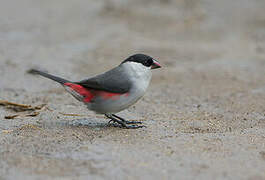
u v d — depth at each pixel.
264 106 12.47
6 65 16.91
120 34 21.67
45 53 18.78
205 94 13.95
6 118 10.88
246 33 21.84
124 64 9.91
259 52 19.28
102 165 7.59
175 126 10.38
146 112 11.91
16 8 26.50
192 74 16.38
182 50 19.50
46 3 27.77
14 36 21.20
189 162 7.72
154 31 22.12
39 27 22.81
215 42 20.77
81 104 12.54
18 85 14.62
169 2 25.39
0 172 7.30
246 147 8.59
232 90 14.36
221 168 7.47
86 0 28.16
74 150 8.34
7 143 8.81
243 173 7.27
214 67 17.27
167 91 14.34
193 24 22.88
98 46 19.98
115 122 10.68
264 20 23.28
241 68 17.12
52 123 10.45
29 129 9.83
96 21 23.78
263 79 15.70
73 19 24.27
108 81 9.64
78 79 15.46
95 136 9.34
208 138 9.20
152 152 8.23
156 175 7.16
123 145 8.66
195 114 11.73
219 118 11.26
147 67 9.90
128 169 7.41
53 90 14.19
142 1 25.81
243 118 11.23
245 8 25.03
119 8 25.12
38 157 7.98
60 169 7.42
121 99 9.73
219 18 23.67
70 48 19.62
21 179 7.04
